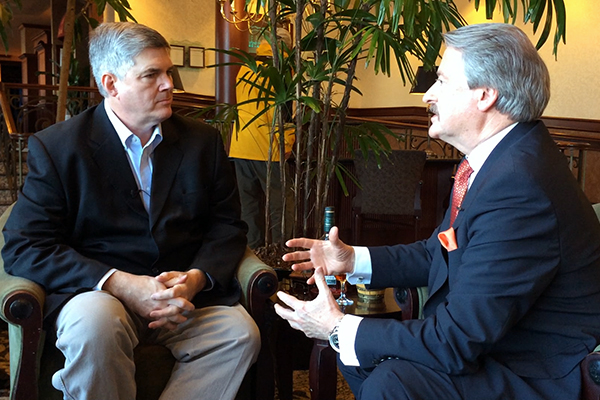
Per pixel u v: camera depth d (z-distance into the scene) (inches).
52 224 81.8
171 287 80.9
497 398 60.4
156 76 84.0
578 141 298.0
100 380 72.2
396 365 62.6
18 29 520.1
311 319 67.1
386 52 104.1
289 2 115.3
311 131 120.0
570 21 313.9
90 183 84.0
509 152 63.2
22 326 73.2
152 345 83.5
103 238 85.5
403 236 229.3
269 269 86.4
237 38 221.1
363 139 125.5
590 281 62.7
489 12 110.0
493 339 59.2
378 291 92.1
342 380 117.7
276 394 110.1
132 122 85.8
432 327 61.2
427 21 108.3
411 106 348.5
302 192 167.5
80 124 86.2
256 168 171.5
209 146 93.4
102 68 84.1
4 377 113.2
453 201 72.2
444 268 69.0
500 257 59.7
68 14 138.0
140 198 87.5
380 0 111.0
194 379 80.3
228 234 91.3
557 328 62.7
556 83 320.8
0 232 88.9
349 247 80.9
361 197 210.7
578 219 61.8
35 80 495.8
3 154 237.1
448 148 331.6
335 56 117.2
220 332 81.4
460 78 64.6
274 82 108.2
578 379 60.9
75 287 78.3
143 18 276.4
